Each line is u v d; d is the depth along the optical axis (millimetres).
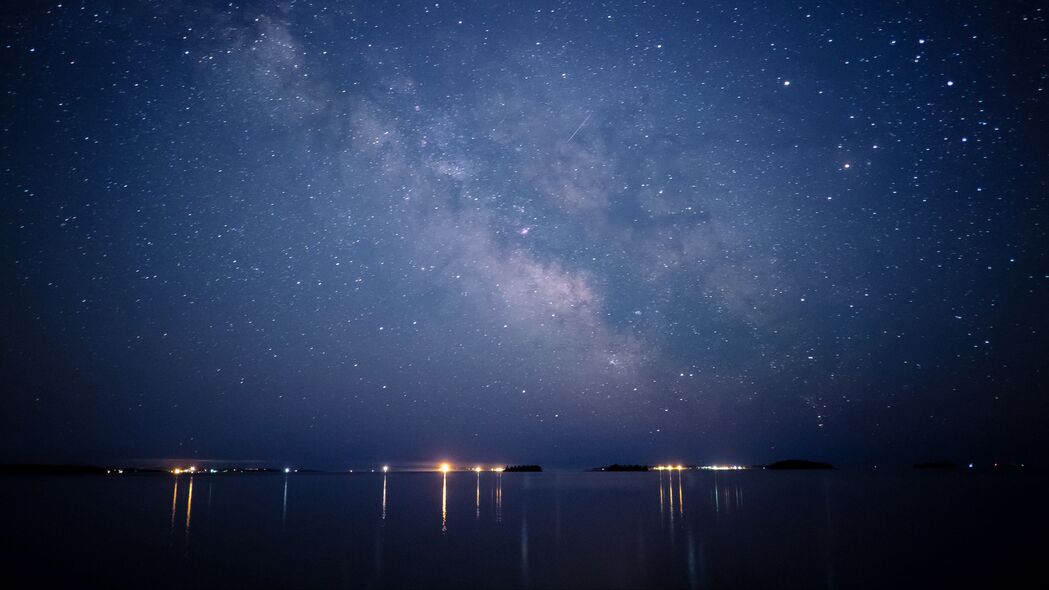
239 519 21938
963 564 12438
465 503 29828
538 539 16375
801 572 11734
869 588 10453
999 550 14062
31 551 14531
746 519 21156
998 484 47062
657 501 30406
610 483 57344
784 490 40406
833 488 42562
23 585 10992
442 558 13484
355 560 13289
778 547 14688
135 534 17688
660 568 12211
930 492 36094
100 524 20203
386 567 12484
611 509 25766
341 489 45312
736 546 14883
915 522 19734
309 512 24891
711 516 22328
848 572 11711
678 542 15633
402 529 18812
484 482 62312
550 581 11094
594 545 15219
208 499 32500
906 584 10734
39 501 30250
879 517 21422
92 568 12461
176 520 21562
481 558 13445
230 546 15320
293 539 16594
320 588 10672
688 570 11984
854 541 15586
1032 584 10695
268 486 50188
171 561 13234
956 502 27938
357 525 19969
